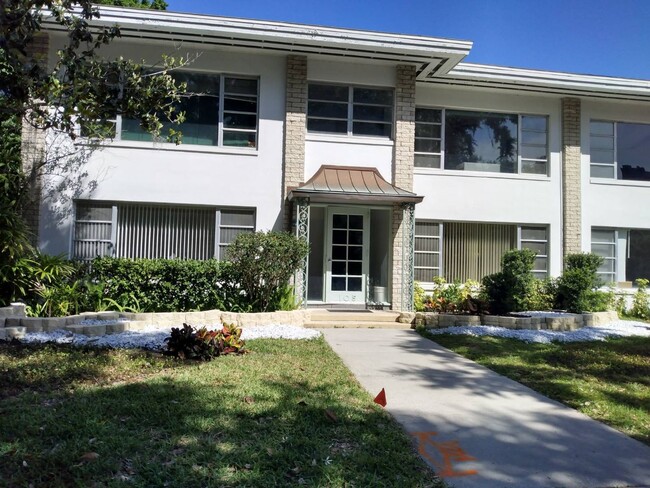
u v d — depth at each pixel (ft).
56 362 21.30
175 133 27.40
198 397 17.38
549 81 44.86
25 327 28.32
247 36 37.76
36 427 14.11
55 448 13.00
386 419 16.80
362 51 39.81
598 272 48.83
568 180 47.39
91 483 11.44
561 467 13.94
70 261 34.83
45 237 37.45
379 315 37.93
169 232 40.16
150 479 11.66
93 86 21.74
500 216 46.37
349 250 43.50
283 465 12.68
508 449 15.07
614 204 48.73
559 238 47.34
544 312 41.39
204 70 40.22
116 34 22.65
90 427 14.30
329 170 41.32
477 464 13.93
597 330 36.70
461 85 45.80
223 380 19.77
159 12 36.22
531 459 14.40
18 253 30.83
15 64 20.20
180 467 12.25
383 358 26.68
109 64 22.89
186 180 39.68
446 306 40.50
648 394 21.07
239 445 13.69
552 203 47.42
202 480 11.74
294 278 38.22
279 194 40.68
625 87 45.93
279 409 16.56
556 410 18.90
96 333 28.81
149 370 21.11
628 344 31.55
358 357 26.68
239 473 12.16
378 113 43.01
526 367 25.17
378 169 42.34
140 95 23.29
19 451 12.62
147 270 34.35
